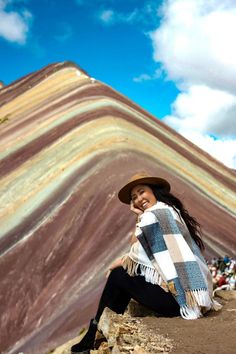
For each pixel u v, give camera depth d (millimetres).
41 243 33562
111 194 35938
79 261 30875
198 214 36688
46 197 38562
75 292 28203
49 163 44500
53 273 30688
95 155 42438
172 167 46250
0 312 28328
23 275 31031
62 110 59844
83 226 33906
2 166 48250
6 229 36125
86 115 54188
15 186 42344
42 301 28484
